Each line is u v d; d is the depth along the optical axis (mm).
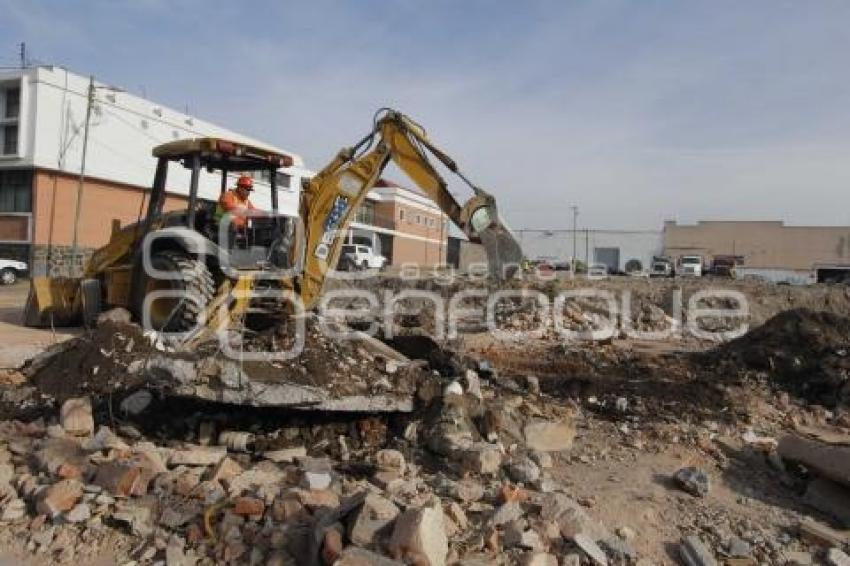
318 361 6559
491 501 5422
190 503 5016
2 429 6402
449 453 6262
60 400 7039
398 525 4293
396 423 6777
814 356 10312
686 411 8430
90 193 30156
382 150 8812
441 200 8414
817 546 5551
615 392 9062
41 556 4617
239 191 9594
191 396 5984
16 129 28500
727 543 5402
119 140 30953
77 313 12430
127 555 4613
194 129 34594
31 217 28188
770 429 8234
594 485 6156
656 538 5426
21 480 5355
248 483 5297
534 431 7090
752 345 11203
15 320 14297
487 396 8055
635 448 7117
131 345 7406
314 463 5840
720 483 6512
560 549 4895
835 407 9203
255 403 5977
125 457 5508
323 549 4285
